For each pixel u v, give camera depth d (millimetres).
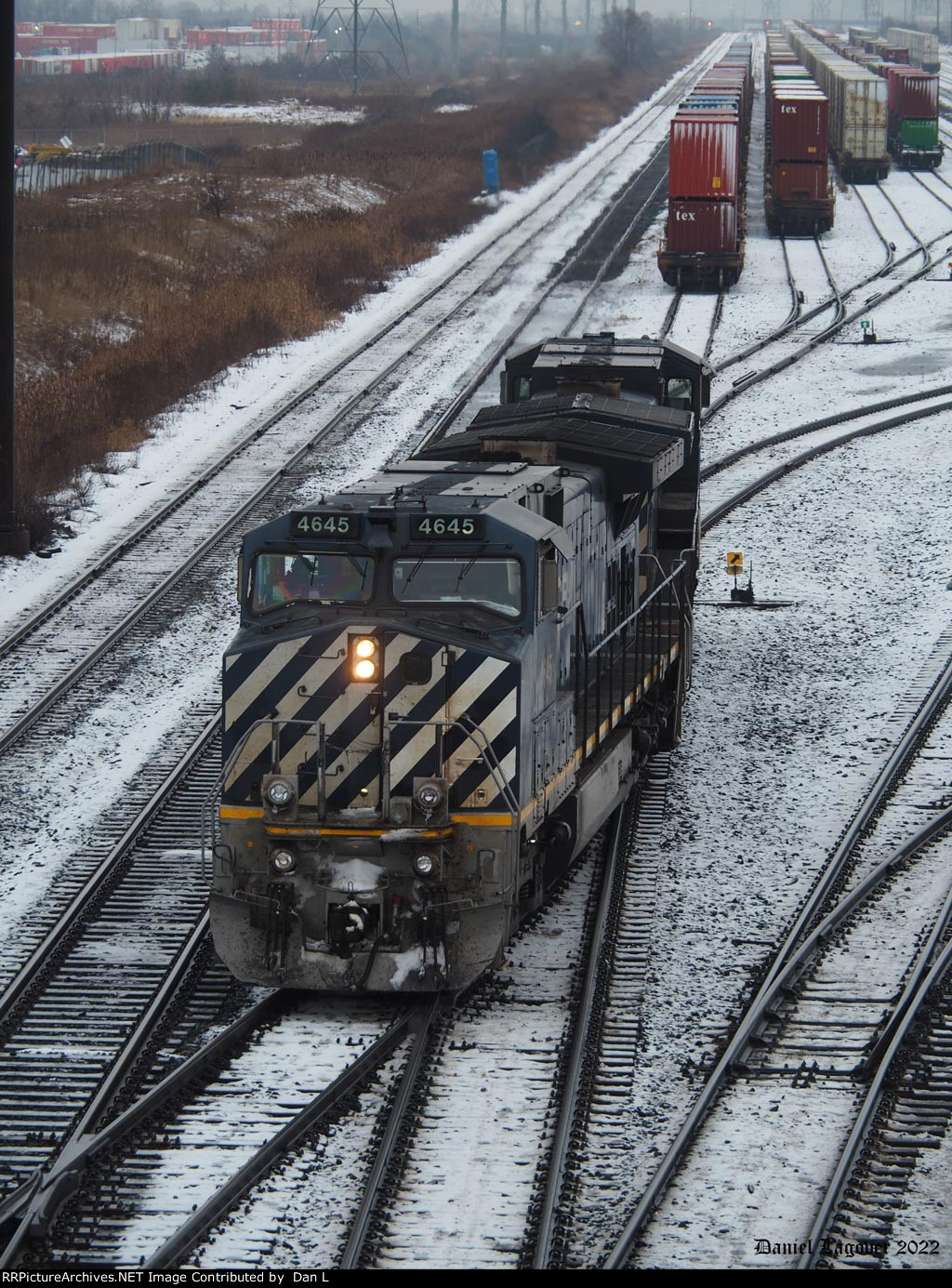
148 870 65375
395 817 51281
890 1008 54250
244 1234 41438
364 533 53406
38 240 192375
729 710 84375
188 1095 48375
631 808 71438
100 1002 55000
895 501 122000
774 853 67000
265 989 55656
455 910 52031
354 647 51781
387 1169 44344
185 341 162500
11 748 78875
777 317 187250
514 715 52000
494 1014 53844
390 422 141000
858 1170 44594
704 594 104312
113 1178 44031
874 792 72188
